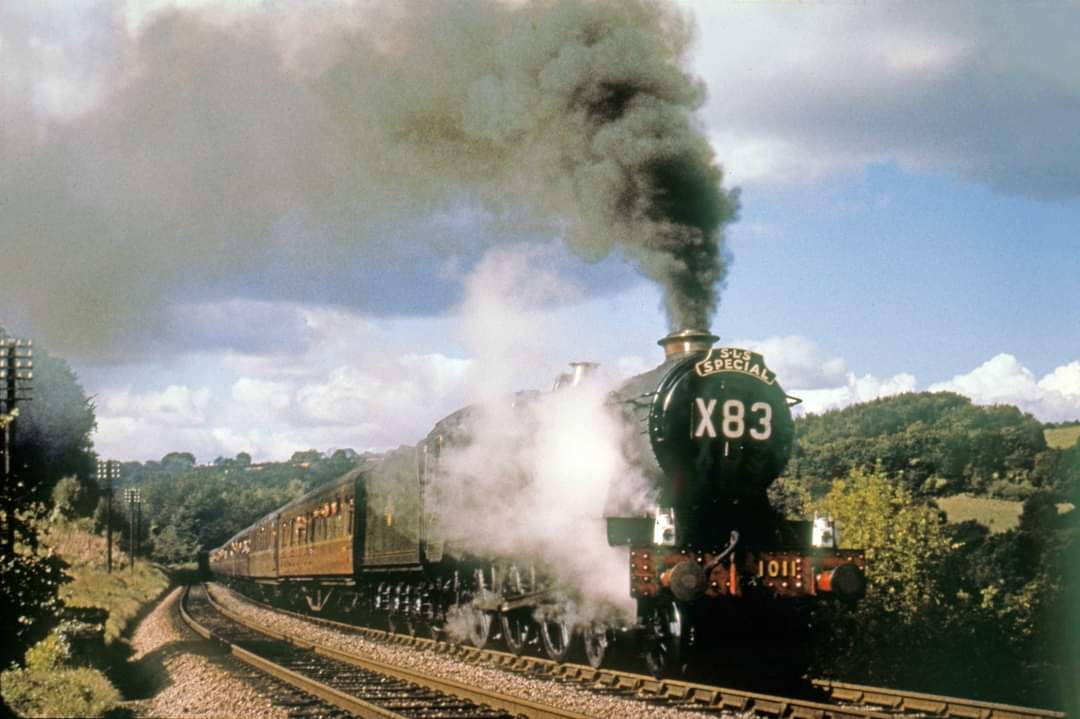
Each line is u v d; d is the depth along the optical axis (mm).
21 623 13250
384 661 18453
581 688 13992
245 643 23328
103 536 67688
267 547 42906
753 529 14586
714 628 13945
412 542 21766
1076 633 18688
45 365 60062
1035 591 20453
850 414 76812
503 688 14430
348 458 133000
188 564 111062
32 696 12969
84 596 31953
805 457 61938
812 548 14016
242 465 190125
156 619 33031
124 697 15531
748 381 14539
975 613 19219
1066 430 62188
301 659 19484
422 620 22484
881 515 21078
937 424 68125
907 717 11414
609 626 14875
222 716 12789
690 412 14336
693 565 13164
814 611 15406
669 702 12742
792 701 11773
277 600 42156
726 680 14352
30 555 13648
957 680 17781
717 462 14320
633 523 14156
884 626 18516
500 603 17328
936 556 20797
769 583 13648
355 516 26812
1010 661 18172
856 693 13266
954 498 55719
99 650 18875
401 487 22906
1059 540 23844
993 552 24625
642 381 15211
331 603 32750
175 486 129250
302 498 36969
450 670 16766
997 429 61594
